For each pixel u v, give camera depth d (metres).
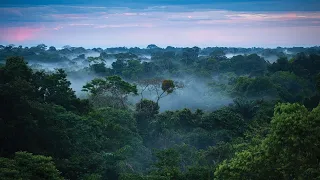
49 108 32.97
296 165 18.27
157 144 44.28
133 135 40.47
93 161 30.05
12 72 35.06
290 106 20.55
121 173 28.94
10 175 20.06
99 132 35.41
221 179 20.62
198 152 33.75
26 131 29.03
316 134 17.98
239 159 19.81
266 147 19.39
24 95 30.52
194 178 27.92
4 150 29.00
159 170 29.61
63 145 31.03
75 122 34.19
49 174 22.25
